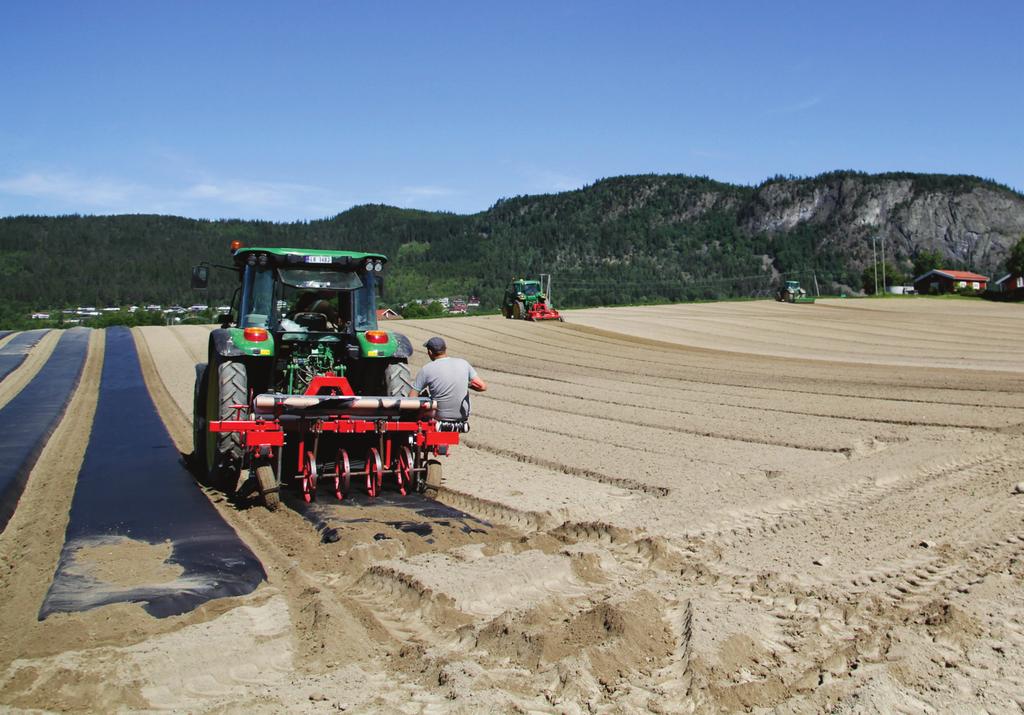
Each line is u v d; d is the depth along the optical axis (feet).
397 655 14.23
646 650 14.33
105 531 21.38
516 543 20.51
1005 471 29.19
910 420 43.06
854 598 16.69
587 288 549.54
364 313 28.37
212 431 24.32
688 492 26.21
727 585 17.66
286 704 12.32
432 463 25.79
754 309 183.21
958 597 16.80
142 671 13.12
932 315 163.73
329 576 18.58
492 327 132.67
